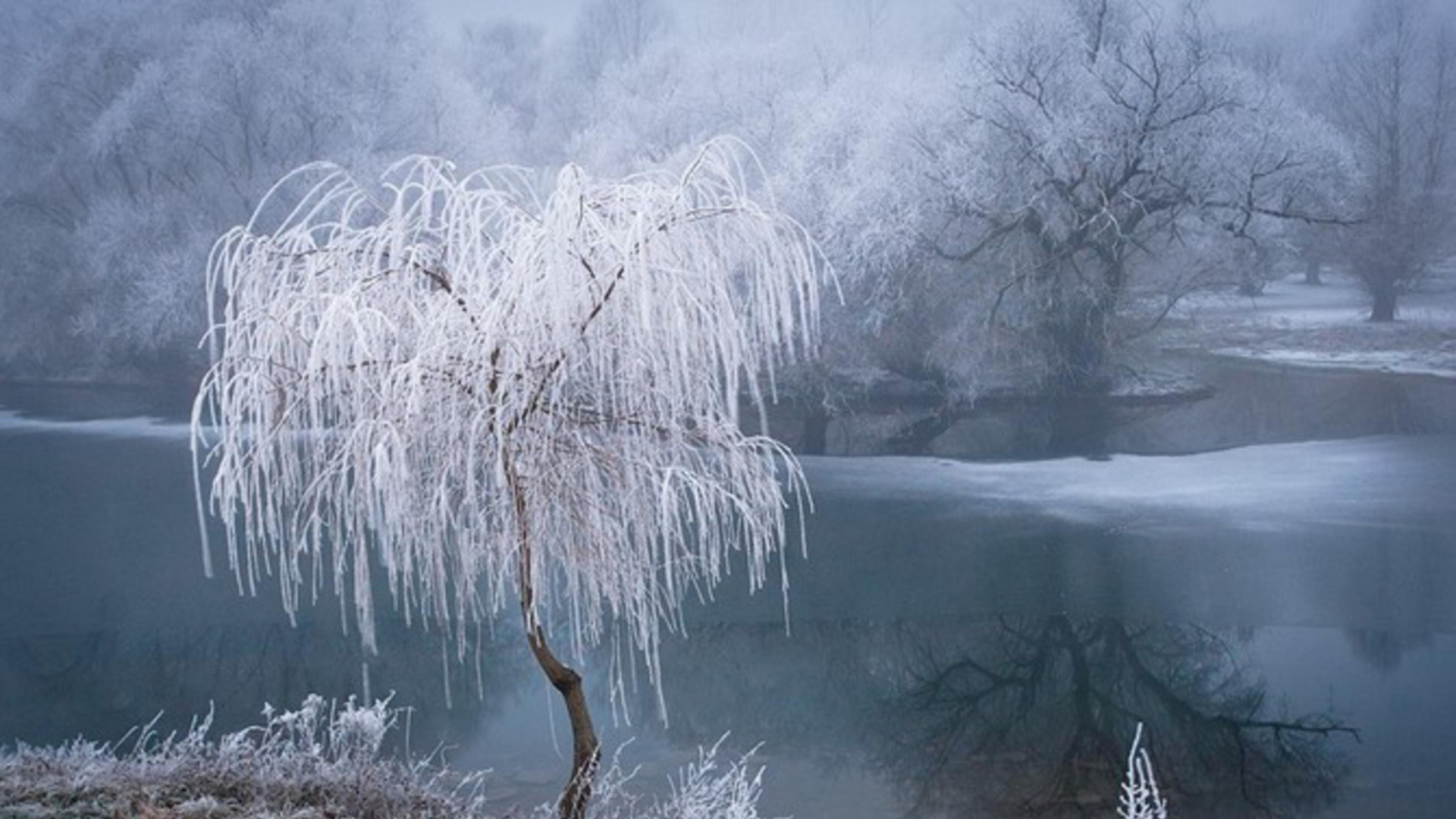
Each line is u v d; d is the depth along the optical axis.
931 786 4.20
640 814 3.57
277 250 2.53
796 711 4.95
